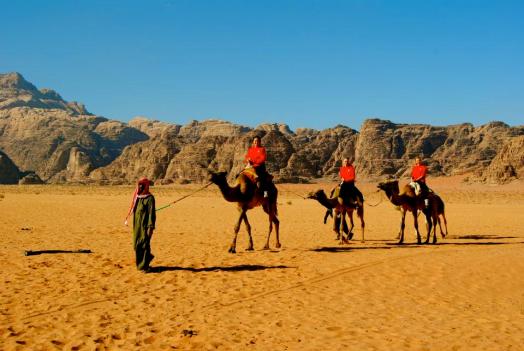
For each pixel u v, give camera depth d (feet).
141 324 33.42
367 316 36.40
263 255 58.75
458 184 556.51
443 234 79.82
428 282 47.39
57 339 30.45
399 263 54.70
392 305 39.58
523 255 61.11
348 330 33.06
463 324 35.01
